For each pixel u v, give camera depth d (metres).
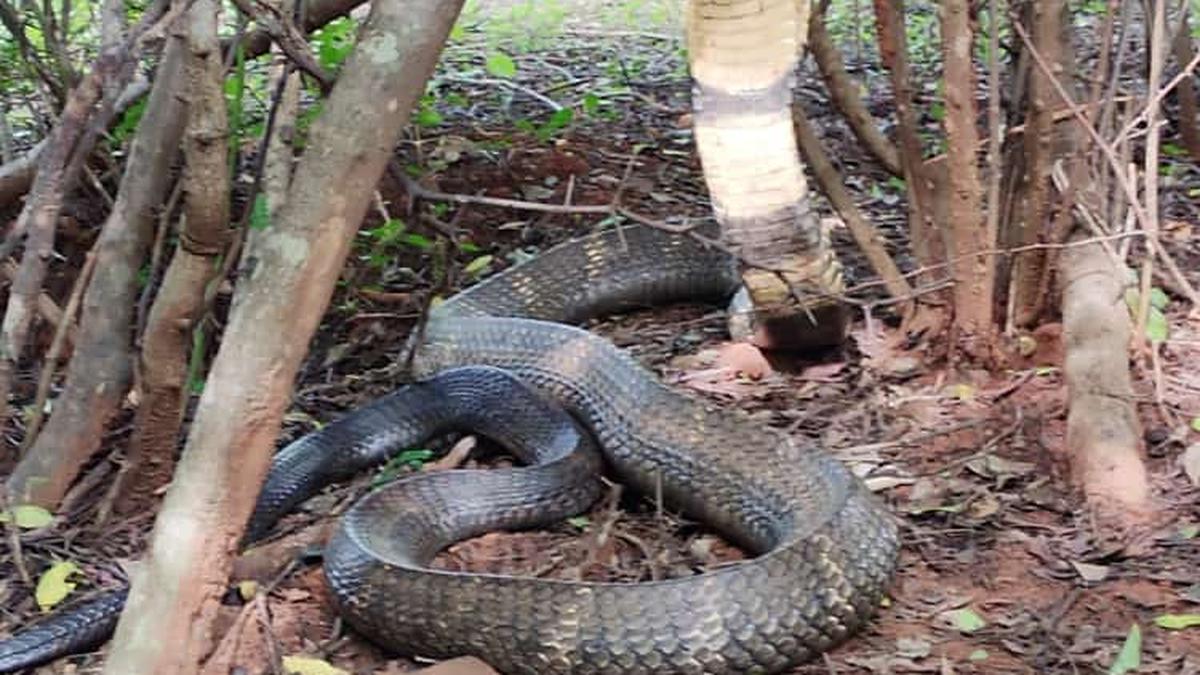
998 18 1.89
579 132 2.85
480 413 1.95
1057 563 1.59
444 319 2.12
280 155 1.61
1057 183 1.89
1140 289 1.87
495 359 2.03
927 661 1.46
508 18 3.93
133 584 1.27
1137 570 1.57
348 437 1.87
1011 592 1.55
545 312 2.26
